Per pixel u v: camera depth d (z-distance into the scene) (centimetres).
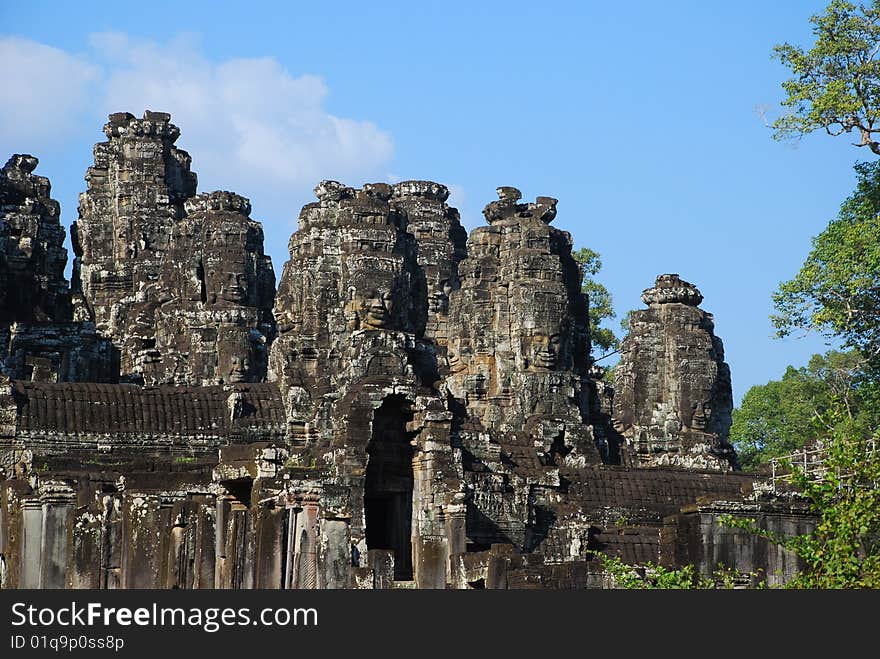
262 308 11138
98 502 7062
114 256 12781
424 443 7906
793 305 9131
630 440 10881
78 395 8825
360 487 7638
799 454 7594
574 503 8619
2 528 7550
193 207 11269
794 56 9050
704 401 10988
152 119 13075
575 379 10431
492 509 8238
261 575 6744
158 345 10962
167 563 6981
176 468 8131
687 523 7325
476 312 10581
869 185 9369
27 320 10956
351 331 9194
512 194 10906
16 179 11681
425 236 12875
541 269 10538
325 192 10338
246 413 8994
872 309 9006
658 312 11169
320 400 8488
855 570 5762
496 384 10456
